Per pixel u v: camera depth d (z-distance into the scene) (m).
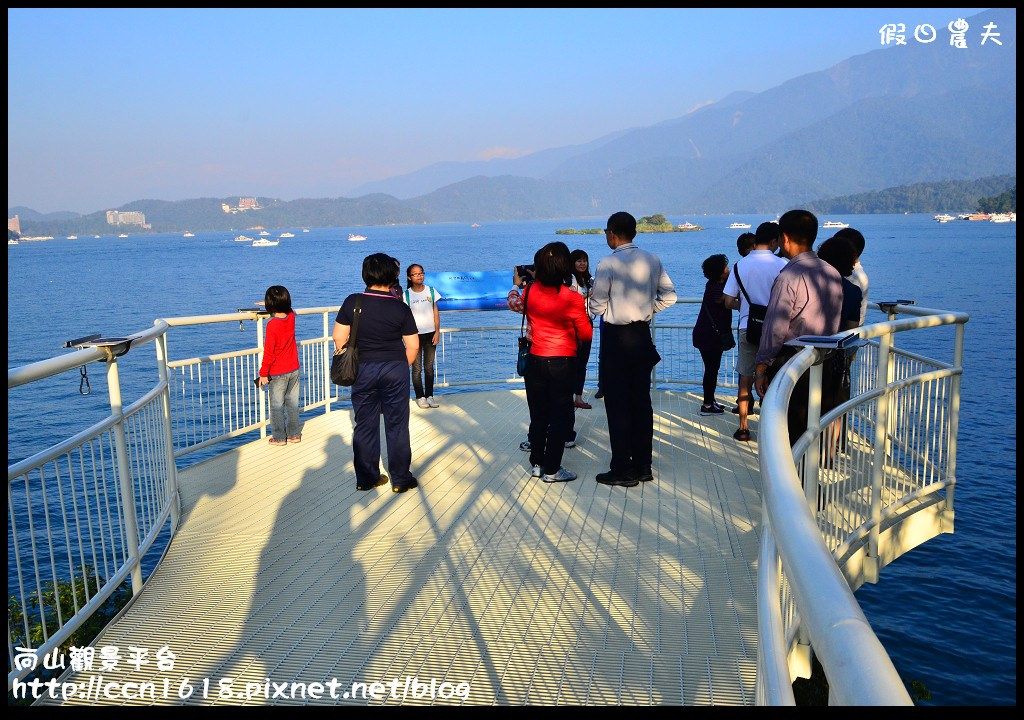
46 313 54.00
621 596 3.91
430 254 121.31
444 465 6.52
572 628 3.57
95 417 21.61
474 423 8.11
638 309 5.62
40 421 21.30
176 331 42.44
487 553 4.52
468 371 11.95
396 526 5.02
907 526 5.08
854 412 4.85
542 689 3.05
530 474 6.19
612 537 4.74
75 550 9.54
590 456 6.69
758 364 5.52
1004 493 16.20
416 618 3.71
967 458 18.12
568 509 5.29
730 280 6.94
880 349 4.56
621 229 5.64
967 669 10.73
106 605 5.31
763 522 2.25
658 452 6.73
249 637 3.54
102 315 52.12
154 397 4.80
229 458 6.86
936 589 12.95
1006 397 23.19
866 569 4.70
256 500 5.64
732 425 7.70
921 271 71.38
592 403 8.78
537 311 5.78
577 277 8.08
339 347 5.64
